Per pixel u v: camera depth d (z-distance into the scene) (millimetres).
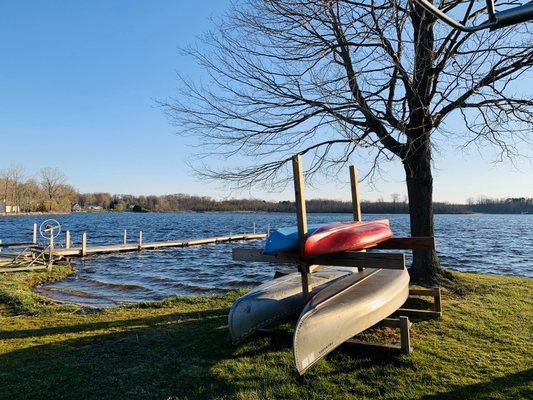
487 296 7863
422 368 4770
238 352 5375
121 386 4504
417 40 7746
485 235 44750
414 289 6797
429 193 8859
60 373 4863
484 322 6375
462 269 20281
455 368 4789
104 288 14953
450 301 7508
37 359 5441
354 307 5086
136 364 5105
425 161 8758
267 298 5957
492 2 2730
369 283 5977
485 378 4555
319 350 4551
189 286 15742
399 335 5863
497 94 7664
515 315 6750
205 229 58406
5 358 5512
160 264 21922
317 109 8867
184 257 25125
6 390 4445
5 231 47656
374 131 8844
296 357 4262
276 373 4711
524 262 22984
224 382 4539
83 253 24109
